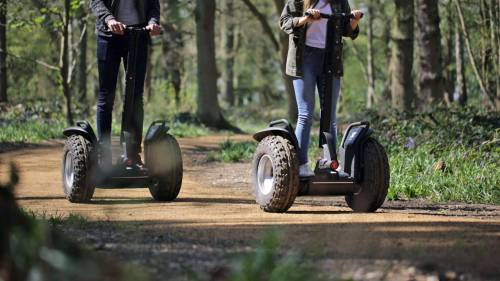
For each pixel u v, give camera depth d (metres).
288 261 5.52
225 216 10.20
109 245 7.53
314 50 10.88
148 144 12.18
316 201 13.53
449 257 6.99
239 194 14.70
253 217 10.05
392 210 11.97
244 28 71.00
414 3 36.50
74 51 44.97
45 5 35.81
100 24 11.76
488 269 6.61
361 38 77.56
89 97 65.69
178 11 54.81
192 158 24.61
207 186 16.69
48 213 10.70
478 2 39.25
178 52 57.94
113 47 11.84
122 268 5.02
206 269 6.39
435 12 30.55
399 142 20.91
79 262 4.71
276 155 10.56
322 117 10.90
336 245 7.53
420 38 30.66
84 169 11.91
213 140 34.22
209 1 42.69
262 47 78.88
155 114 48.09
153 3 12.05
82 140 12.05
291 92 51.28
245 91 86.44
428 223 9.15
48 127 33.25
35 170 19.09
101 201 12.48
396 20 35.06
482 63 36.62
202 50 42.94
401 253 7.09
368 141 10.98
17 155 23.72
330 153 10.82
